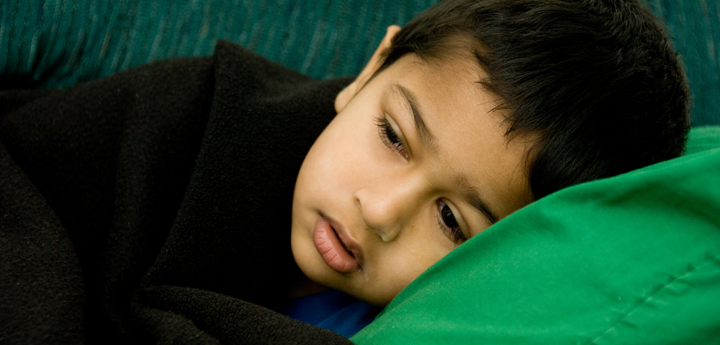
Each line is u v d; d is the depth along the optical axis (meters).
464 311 0.35
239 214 0.55
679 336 0.30
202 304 0.44
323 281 0.54
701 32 0.87
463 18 0.53
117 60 0.71
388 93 0.51
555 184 0.46
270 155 0.59
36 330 0.37
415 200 0.48
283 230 0.59
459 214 0.48
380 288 0.51
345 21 0.81
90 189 0.55
